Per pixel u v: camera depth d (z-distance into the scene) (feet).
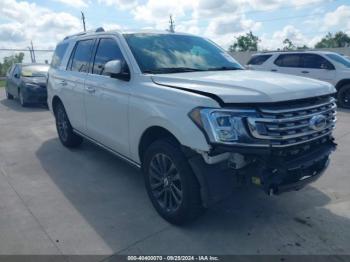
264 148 8.77
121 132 12.92
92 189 13.87
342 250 9.52
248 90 9.11
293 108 9.20
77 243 10.00
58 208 12.20
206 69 12.91
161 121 10.31
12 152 19.25
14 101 43.11
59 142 21.30
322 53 34.83
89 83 15.06
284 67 37.37
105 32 14.89
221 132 8.75
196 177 9.82
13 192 13.64
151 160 11.31
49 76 20.29
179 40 14.24
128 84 12.21
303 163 9.53
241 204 12.25
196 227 10.78
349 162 16.60
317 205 12.12
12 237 10.33
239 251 9.55
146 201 12.71
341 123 25.67
